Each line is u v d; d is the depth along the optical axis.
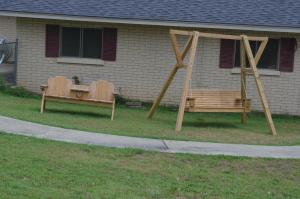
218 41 22.05
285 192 10.05
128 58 22.53
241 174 11.11
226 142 14.45
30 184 9.05
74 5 22.20
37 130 13.77
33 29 22.81
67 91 18.19
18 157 10.66
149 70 22.47
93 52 22.80
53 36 22.73
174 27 22.02
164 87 18.48
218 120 19.91
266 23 21.02
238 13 21.67
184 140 14.16
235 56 22.14
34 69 22.95
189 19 21.27
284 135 16.91
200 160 11.91
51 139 12.78
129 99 22.62
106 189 9.16
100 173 10.13
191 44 17.12
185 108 17.39
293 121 20.94
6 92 21.92
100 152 11.84
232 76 22.14
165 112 21.02
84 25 22.58
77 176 9.77
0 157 10.54
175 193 9.38
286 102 22.09
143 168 10.84
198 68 22.22
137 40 22.41
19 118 15.24
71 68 22.80
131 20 21.45
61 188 9.02
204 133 16.09
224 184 10.20
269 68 22.11
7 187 8.75
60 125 14.74
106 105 17.91
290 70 21.94
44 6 22.11
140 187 9.50
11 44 24.53
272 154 13.08
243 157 12.44
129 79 22.58
